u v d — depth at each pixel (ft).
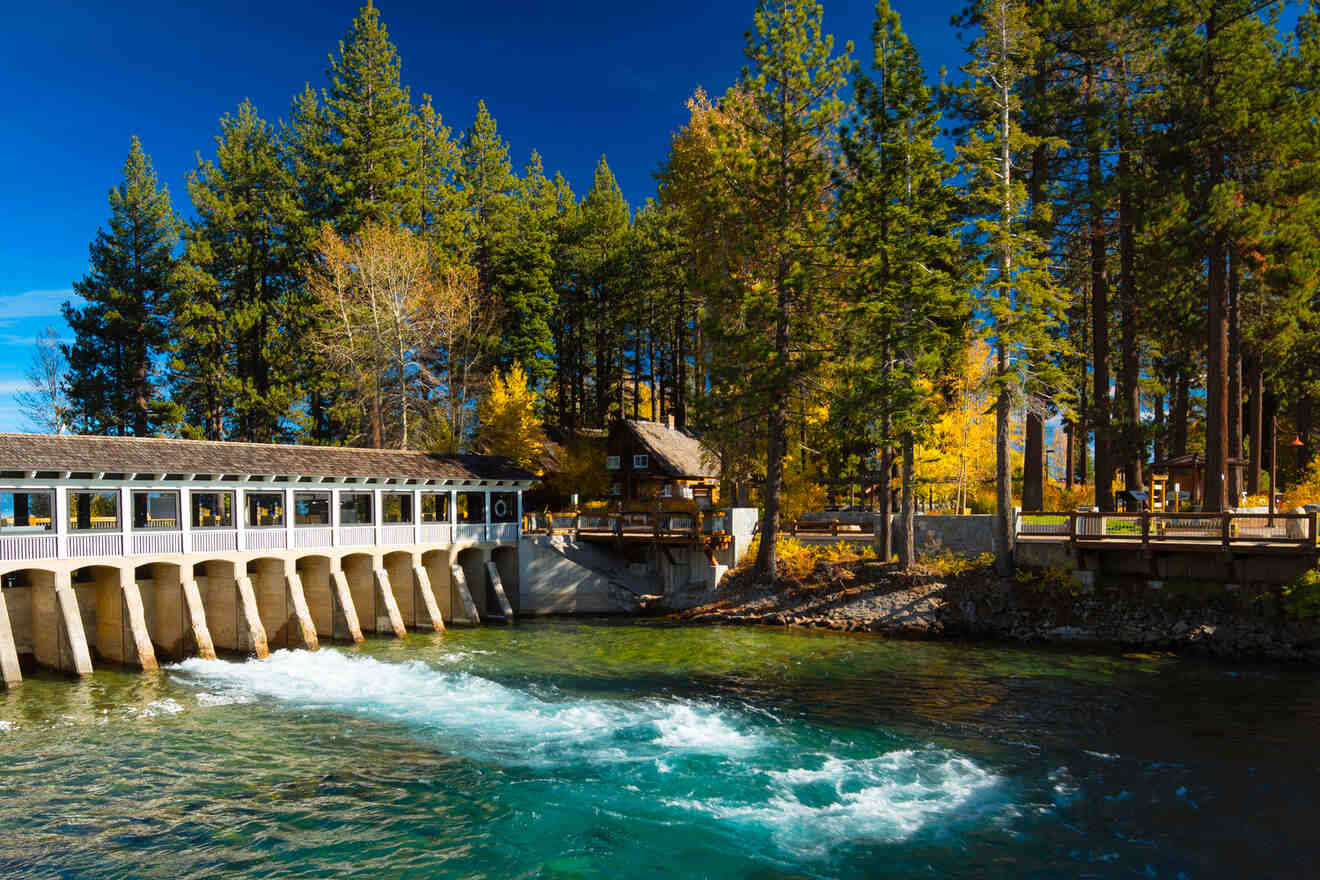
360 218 161.79
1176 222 97.60
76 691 71.51
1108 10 106.93
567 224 206.90
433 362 165.07
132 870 38.14
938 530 107.34
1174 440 159.84
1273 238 94.22
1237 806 44.52
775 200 114.21
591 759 53.21
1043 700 66.49
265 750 55.36
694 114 145.79
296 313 159.94
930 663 80.94
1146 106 108.88
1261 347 132.36
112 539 79.25
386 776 50.29
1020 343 95.50
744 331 115.24
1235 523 88.38
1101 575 93.56
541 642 95.45
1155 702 65.36
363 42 169.99
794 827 42.60
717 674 77.46
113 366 159.84
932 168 102.32
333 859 39.14
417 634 102.73
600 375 214.48
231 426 171.63
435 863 38.70
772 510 113.29
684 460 169.99
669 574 122.21
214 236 167.12
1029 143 96.84
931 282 101.50
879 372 105.70
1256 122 93.61
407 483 108.37
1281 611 82.02
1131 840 40.65
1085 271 121.49
